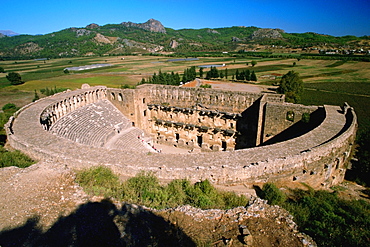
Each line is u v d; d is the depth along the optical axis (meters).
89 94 57.38
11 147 32.22
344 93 106.38
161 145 62.56
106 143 49.53
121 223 16.09
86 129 48.78
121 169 26.00
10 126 35.53
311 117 44.16
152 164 26.77
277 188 24.86
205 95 55.72
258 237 15.82
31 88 129.50
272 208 18.78
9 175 21.47
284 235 16.06
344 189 34.09
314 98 99.44
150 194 20.62
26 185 19.95
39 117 39.50
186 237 15.45
